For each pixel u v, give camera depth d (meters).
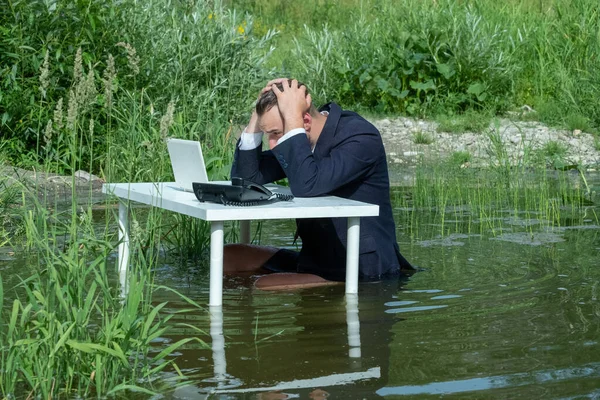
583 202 9.39
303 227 6.16
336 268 6.07
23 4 10.98
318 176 5.69
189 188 5.90
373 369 4.01
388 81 16.03
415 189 10.16
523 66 16.77
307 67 16.88
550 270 6.18
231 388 3.77
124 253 6.07
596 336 4.50
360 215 5.37
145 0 12.09
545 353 4.22
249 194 5.22
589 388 3.72
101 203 8.94
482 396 3.64
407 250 6.97
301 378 3.89
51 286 4.35
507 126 14.06
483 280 5.89
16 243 7.03
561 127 14.66
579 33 17.00
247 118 12.06
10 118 10.62
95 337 4.25
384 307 5.17
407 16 17.00
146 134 9.41
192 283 5.88
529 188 10.29
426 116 15.63
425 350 4.30
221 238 5.14
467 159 12.68
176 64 11.50
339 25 23.75
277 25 24.03
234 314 5.03
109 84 5.31
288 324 4.80
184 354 4.27
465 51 15.88
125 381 3.86
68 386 3.81
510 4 19.05
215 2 12.73
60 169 10.64
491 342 4.42
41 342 3.89
